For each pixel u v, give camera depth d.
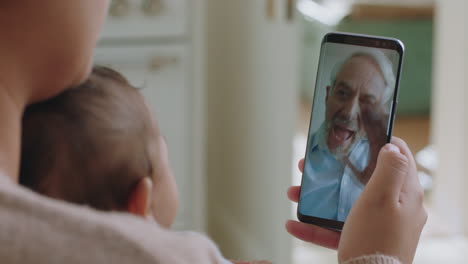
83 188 0.43
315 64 4.02
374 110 0.64
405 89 3.95
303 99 4.23
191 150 1.84
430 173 2.90
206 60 2.41
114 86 0.47
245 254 2.12
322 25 3.95
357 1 3.90
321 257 2.16
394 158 0.48
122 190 0.45
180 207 1.87
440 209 2.49
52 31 0.32
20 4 0.31
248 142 2.05
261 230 1.99
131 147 0.45
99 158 0.43
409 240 0.48
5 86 0.32
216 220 2.40
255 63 1.97
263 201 1.96
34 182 0.43
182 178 1.85
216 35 2.30
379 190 0.47
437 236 2.36
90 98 0.44
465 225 2.37
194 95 1.81
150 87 1.77
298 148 3.10
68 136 0.43
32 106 0.43
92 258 0.31
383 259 0.46
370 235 0.47
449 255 2.21
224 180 2.31
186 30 1.77
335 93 0.65
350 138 0.65
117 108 0.45
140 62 1.75
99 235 0.31
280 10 1.78
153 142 0.49
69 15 0.32
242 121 2.10
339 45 0.65
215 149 2.38
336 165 0.65
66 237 0.30
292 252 1.85
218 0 2.26
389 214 0.47
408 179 0.52
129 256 0.32
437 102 2.50
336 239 0.69
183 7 1.76
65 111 0.43
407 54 3.92
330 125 0.65
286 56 1.77
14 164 0.33
